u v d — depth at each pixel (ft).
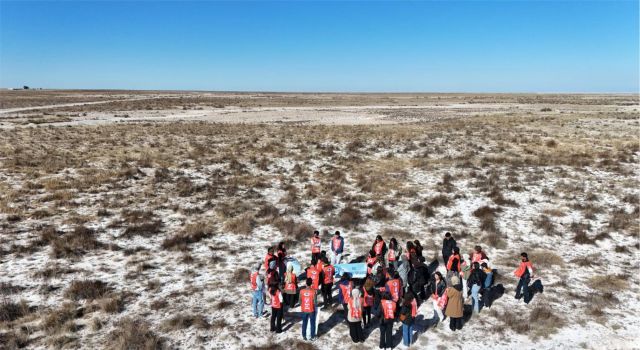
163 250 55.67
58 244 54.75
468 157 113.50
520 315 40.73
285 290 42.11
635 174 94.79
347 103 386.93
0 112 247.70
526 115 226.58
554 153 118.42
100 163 102.63
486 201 78.18
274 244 58.75
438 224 67.15
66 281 46.37
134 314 40.09
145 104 320.70
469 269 43.45
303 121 218.79
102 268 49.83
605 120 192.13
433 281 42.91
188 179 90.84
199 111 278.67
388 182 90.27
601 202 76.84
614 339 37.14
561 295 44.52
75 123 193.88
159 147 127.03
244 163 107.96
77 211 68.95
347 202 77.61
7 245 54.95
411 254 44.42
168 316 39.96
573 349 35.83
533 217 69.82
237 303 42.73
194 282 47.03
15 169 93.20
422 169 102.47
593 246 58.34
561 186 86.12
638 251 56.70
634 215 68.74
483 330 38.40
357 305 35.86
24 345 34.91
